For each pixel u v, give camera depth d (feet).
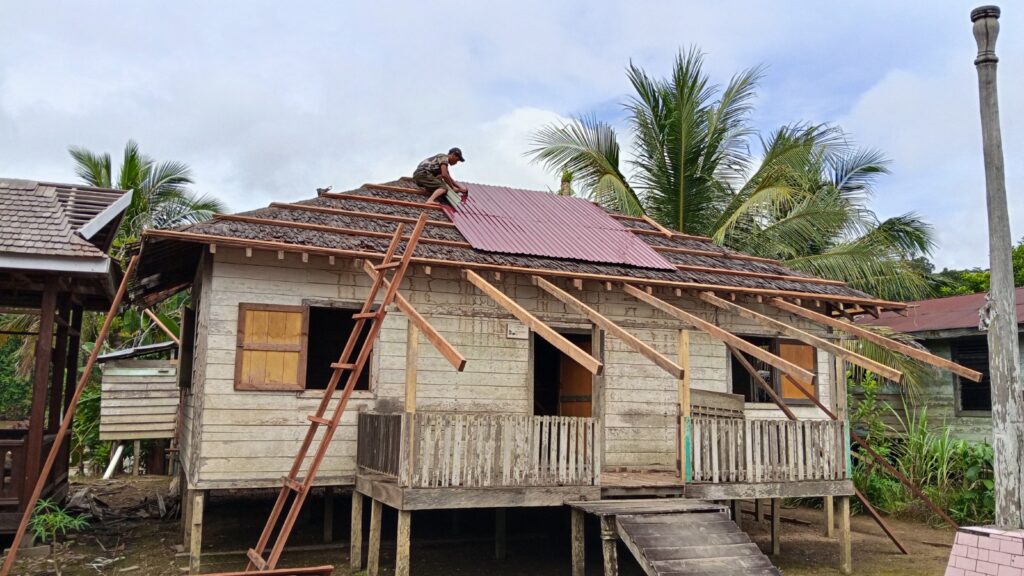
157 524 41.86
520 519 43.04
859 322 62.03
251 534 38.70
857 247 62.75
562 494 29.66
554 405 48.85
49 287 33.40
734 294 40.45
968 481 46.96
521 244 38.34
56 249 31.50
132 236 79.30
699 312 41.68
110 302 44.60
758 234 65.51
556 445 29.89
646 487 31.40
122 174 82.99
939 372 57.57
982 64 25.29
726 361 41.78
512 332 37.50
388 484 28.99
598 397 37.83
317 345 49.16
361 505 32.81
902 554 38.34
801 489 34.01
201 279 34.45
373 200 39.86
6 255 30.89
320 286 34.32
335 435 33.63
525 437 29.48
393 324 35.40
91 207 36.70
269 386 32.81
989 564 23.35
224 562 33.17
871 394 54.95
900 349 33.24
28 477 32.53
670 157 66.28
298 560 33.81
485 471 28.68
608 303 39.70
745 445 33.35
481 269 34.45
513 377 37.24
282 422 32.94
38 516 32.60
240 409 32.32
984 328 25.09
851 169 73.41
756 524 46.09
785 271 46.06
